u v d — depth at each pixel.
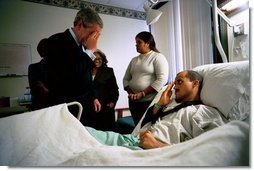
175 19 2.37
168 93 1.16
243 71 0.95
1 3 2.37
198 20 1.97
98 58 1.97
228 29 1.45
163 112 1.04
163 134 0.83
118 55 2.99
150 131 0.86
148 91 1.53
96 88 1.87
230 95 0.92
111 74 2.05
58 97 1.16
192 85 1.07
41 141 0.67
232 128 0.45
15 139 0.67
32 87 1.21
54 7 2.62
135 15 3.11
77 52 1.16
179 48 2.32
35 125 0.73
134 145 0.80
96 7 2.83
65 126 0.75
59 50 1.13
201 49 1.94
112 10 2.94
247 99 0.88
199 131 0.82
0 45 2.36
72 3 2.71
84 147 0.66
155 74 1.57
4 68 2.38
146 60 1.59
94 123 1.42
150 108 1.14
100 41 2.85
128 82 1.77
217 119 0.87
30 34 2.50
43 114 0.79
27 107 2.12
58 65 1.13
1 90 2.37
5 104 2.34
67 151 0.64
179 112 0.95
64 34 1.16
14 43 2.43
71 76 1.16
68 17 2.69
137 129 1.12
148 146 0.74
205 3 1.86
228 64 1.09
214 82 1.03
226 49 1.50
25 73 2.47
